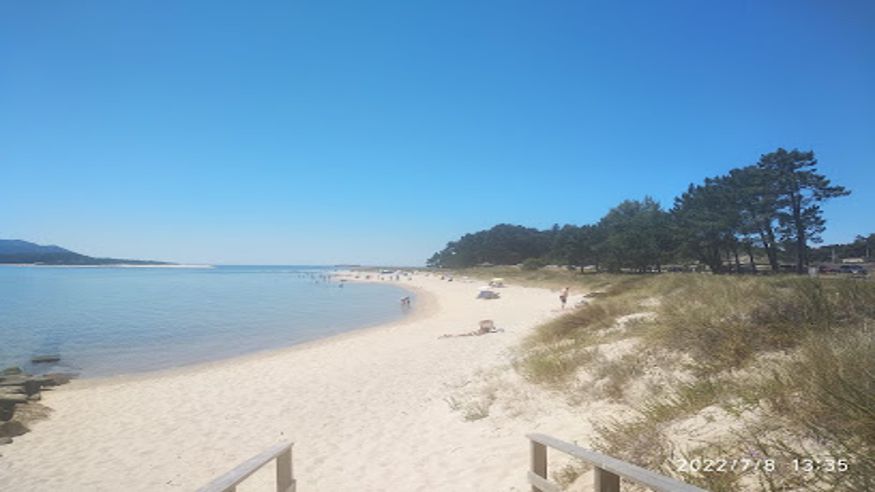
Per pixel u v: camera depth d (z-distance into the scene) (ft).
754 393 14.38
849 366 12.80
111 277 378.12
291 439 29.89
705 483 11.02
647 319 35.65
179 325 99.30
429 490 18.89
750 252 179.32
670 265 231.71
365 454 25.02
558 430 21.16
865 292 21.65
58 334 86.84
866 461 9.36
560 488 14.08
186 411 38.58
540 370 30.63
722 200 178.40
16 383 45.32
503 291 181.57
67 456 29.48
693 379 19.76
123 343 77.66
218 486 9.80
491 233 475.31
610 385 23.62
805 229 167.73
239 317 114.62
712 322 23.82
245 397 42.09
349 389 41.83
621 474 9.45
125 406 41.09
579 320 45.55
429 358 53.42
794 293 23.49
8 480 26.05
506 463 19.66
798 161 165.68
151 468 27.09
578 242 238.48
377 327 95.66
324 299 176.55
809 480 9.80
